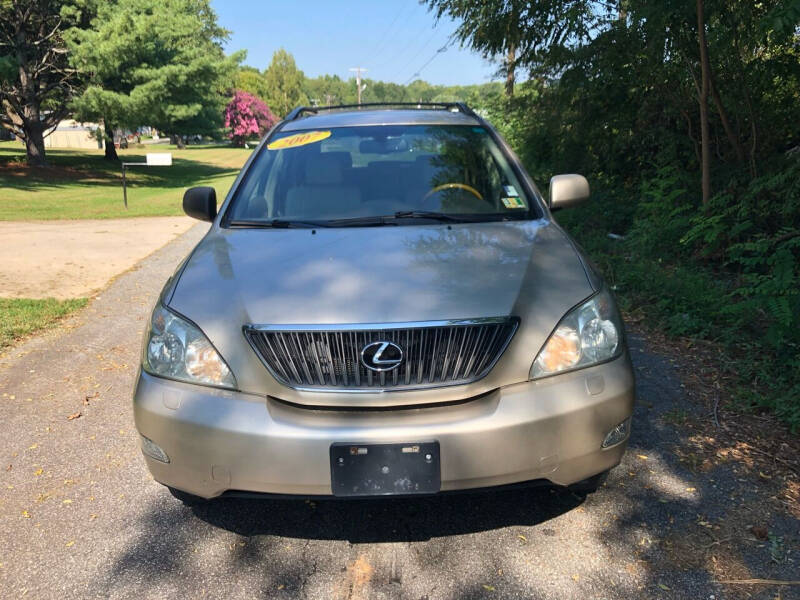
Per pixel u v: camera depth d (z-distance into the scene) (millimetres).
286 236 3061
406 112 4305
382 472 2229
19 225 13906
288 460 2238
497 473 2268
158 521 2771
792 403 3516
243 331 2369
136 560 2514
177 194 24484
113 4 28875
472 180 3535
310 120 4227
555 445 2301
